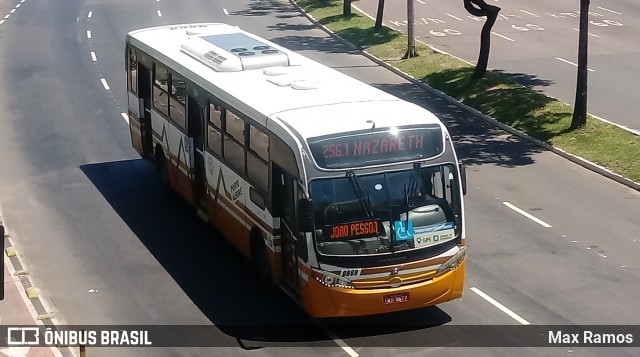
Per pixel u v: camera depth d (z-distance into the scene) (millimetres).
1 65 39438
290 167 15758
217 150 19578
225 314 17141
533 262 19234
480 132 29656
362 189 15469
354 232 15430
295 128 15852
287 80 18891
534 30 45469
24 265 19484
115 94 34562
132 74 25359
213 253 20078
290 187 16047
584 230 21062
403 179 15664
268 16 52188
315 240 15312
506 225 21375
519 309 17094
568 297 17578
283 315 17062
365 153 15539
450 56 38906
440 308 17188
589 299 17484
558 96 32719
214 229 21469
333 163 15406
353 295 15406
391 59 39875
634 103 31922
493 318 16734
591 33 44656
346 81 19016
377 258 15461
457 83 34719
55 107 32719
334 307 15461
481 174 25359
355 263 15414
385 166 15586
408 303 15758
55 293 18141
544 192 23766
